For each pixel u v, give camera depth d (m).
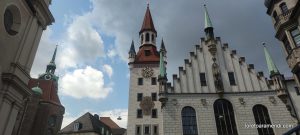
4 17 20.44
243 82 37.56
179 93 36.88
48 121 67.62
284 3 29.44
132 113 50.91
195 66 39.53
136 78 56.06
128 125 49.34
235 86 37.31
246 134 33.31
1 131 18.92
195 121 34.88
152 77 55.94
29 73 22.62
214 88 37.44
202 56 40.50
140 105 51.94
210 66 39.53
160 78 38.00
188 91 37.28
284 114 33.81
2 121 19.06
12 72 20.08
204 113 35.22
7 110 19.72
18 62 20.84
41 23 25.00
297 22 26.41
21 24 21.89
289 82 35.53
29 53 22.84
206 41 41.88
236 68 39.00
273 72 36.56
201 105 35.91
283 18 28.44
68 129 68.75
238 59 39.78
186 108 35.97
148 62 58.09
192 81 38.19
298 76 26.62
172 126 34.25
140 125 49.25
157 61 58.06
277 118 33.75
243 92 36.50
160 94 36.53
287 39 28.06
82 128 67.81
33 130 62.06
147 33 68.56
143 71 56.94
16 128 53.50
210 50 40.72
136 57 61.56
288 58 27.69
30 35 23.08
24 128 57.91
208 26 42.84
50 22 26.69
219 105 36.09
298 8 25.25
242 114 34.81
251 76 38.00
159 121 49.66
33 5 23.61
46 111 66.44
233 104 35.78
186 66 39.50
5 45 19.70
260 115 34.59
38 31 24.53
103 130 73.25
